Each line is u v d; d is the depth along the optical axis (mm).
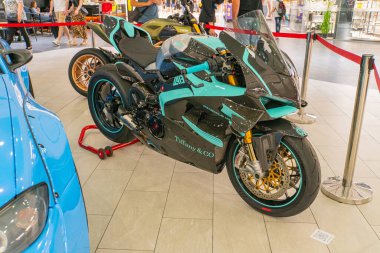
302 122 4285
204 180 3059
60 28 10070
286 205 2426
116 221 2518
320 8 12391
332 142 3791
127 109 3180
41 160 1506
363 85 2588
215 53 2455
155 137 2910
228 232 2418
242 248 2273
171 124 2709
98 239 2338
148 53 3238
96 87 3611
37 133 1655
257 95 2156
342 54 3217
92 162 3361
